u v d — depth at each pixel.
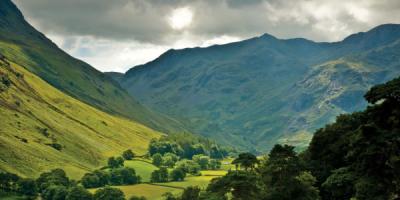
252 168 93.00
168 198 185.12
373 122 60.84
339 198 76.12
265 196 73.38
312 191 72.94
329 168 91.94
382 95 59.22
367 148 58.53
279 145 77.06
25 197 193.50
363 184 59.41
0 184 195.75
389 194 58.62
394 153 57.00
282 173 74.25
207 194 93.38
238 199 76.12
